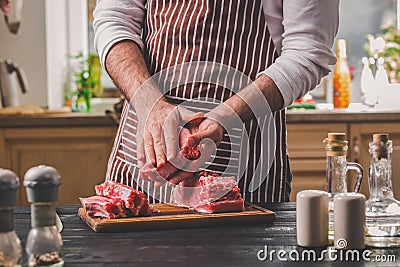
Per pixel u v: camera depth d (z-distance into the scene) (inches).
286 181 71.9
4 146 136.2
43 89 155.7
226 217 57.1
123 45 69.9
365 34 165.0
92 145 136.6
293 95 66.2
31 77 155.4
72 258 47.0
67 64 166.6
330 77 163.2
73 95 157.2
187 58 70.2
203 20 70.2
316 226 49.6
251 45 70.8
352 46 165.6
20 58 155.1
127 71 67.7
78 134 135.9
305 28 67.1
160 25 72.2
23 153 136.6
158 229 55.9
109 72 69.5
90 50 167.6
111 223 55.0
